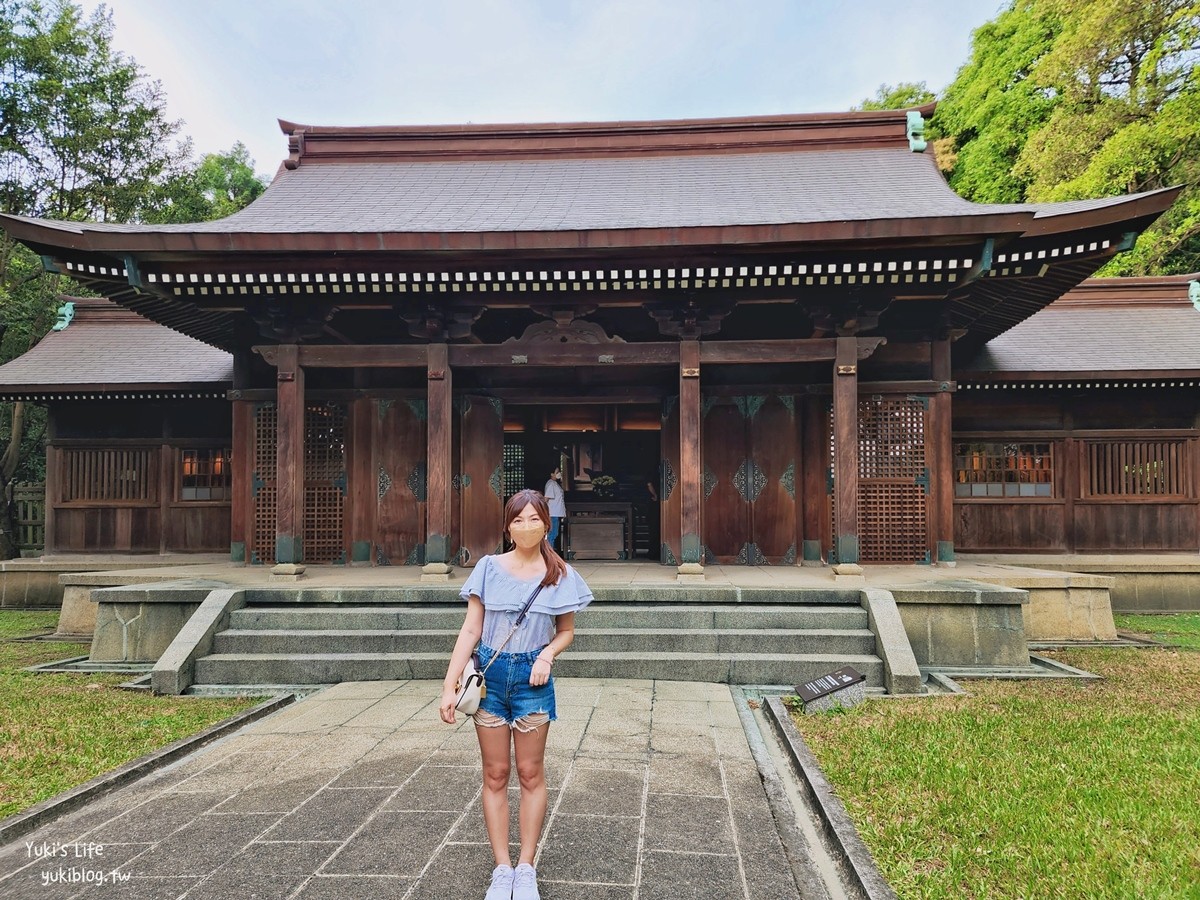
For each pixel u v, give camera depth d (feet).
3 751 15.70
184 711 19.02
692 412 27.96
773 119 37.81
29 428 61.52
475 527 34.24
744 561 33.99
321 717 18.16
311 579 28.17
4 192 54.90
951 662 23.44
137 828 11.76
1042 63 57.16
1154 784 13.26
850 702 19.04
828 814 11.93
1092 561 38.24
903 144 37.40
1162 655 25.53
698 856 10.77
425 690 20.90
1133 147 50.01
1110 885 9.80
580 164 37.81
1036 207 23.65
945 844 11.07
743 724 17.53
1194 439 39.24
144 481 41.04
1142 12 51.21
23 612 38.52
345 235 24.82
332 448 34.81
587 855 10.77
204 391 38.99
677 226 24.44
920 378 32.68
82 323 46.96
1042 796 12.71
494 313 33.50
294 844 11.11
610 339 28.55
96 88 56.49
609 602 24.94
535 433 43.57
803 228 24.08
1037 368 38.06
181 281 26.61
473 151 38.55
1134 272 57.11
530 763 9.24
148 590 24.98
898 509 32.50
